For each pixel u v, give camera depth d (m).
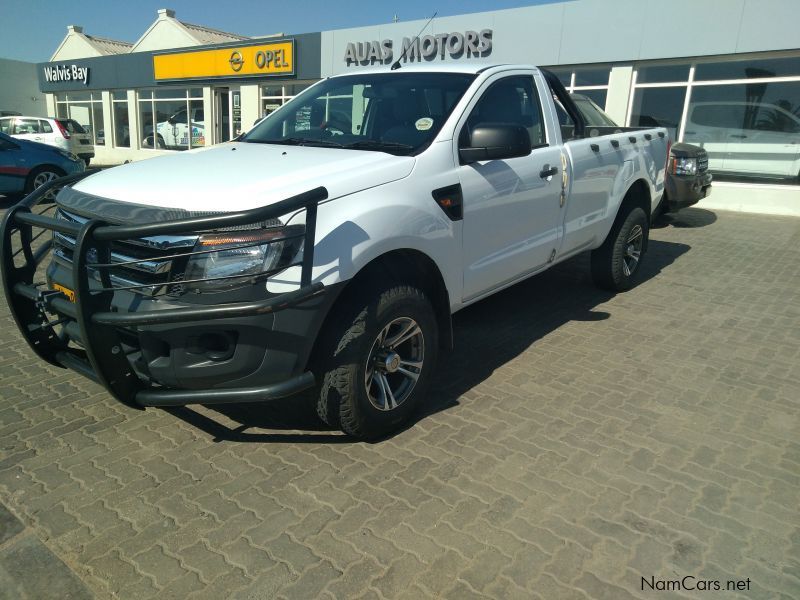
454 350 4.50
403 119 3.69
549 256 4.55
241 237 2.56
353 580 2.29
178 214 2.61
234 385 2.70
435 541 2.49
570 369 4.18
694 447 3.21
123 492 2.80
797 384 3.99
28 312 3.28
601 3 12.22
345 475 2.94
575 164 4.59
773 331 4.98
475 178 3.57
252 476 2.93
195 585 2.26
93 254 2.83
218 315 2.48
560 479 2.92
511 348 4.54
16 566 2.36
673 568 2.36
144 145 24.34
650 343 4.68
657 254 7.77
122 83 23.80
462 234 3.50
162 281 2.61
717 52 11.27
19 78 29.25
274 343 2.63
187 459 3.07
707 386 3.94
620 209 5.64
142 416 3.49
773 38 10.71
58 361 3.28
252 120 19.67
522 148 3.37
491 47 13.76
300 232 2.63
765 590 2.25
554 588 2.25
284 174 2.91
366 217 2.87
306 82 17.95
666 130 6.32
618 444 3.23
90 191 3.07
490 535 2.53
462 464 3.03
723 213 11.40
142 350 2.69
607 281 5.79
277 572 2.32
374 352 3.07
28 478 2.89
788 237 9.01
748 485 2.89
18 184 11.52
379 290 3.01
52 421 3.41
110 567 2.35
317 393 3.00
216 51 19.55
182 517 2.63
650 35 11.84
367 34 15.77
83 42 26.16
